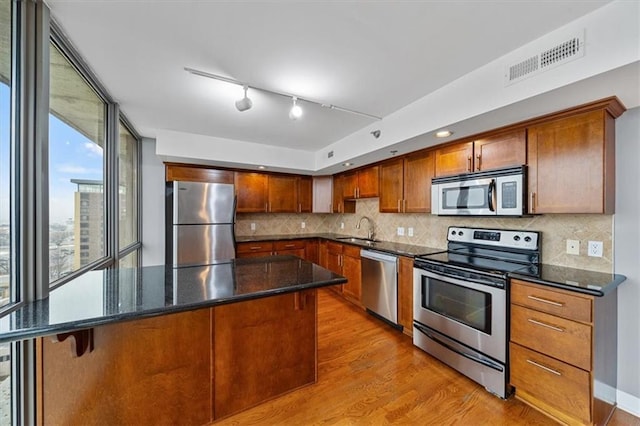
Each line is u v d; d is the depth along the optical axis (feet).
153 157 12.41
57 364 4.24
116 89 7.03
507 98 5.38
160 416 4.88
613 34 4.01
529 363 5.62
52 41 4.80
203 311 5.21
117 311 3.82
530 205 6.42
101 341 4.48
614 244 5.86
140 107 8.23
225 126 10.18
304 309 6.38
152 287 5.02
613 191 5.71
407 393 6.22
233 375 5.51
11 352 3.96
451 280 7.21
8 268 3.85
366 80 6.48
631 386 5.62
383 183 11.58
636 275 5.57
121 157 9.62
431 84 6.70
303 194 15.90
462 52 5.34
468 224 9.09
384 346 8.41
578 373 4.92
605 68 4.08
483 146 7.47
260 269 6.59
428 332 7.86
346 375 6.89
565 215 6.64
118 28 4.67
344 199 14.74
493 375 6.17
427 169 9.32
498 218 8.16
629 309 5.65
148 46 5.21
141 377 4.74
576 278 5.50
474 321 6.66
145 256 12.26
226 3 4.10
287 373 6.15
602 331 5.07
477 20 4.42
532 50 4.98
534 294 5.56
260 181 14.56
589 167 5.49
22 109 3.93
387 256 9.93
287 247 14.84
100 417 4.49
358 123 9.73
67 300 4.24
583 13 4.25
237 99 7.63
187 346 5.07
